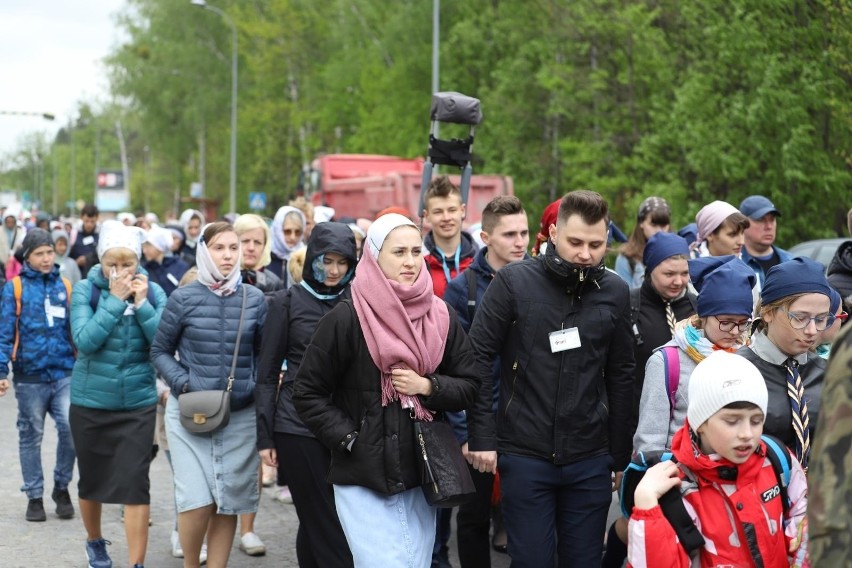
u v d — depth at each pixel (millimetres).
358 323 4773
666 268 5734
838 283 6344
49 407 8203
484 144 33688
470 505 5914
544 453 5027
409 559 4680
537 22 31828
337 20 47312
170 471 10148
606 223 5012
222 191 61406
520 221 6254
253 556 7262
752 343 4461
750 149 19359
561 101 28984
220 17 55156
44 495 8969
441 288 7059
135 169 97000
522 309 5078
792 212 18594
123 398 6523
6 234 16562
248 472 6223
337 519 5398
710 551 3678
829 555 2285
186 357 6223
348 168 24859
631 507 4746
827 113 17750
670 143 22672
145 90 56656
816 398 4367
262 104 51656
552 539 5055
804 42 17578
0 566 6941
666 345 4836
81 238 15930
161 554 7332
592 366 5082
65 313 8148
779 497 3740
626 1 26234
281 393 5691
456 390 4777
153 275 10297
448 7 38625
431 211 7059
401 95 39344
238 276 6316
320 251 5711
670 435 4770
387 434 4719
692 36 21875
